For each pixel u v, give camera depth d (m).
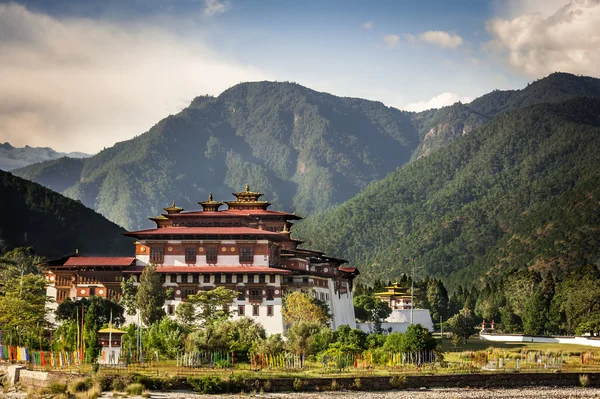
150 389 142.00
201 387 141.88
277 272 185.12
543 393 150.25
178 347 162.12
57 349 165.62
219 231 191.75
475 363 171.38
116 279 191.00
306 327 173.25
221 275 186.38
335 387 147.12
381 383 149.88
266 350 163.12
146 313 179.00
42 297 188.62
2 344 175.25
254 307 184.12
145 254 192.38
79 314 180.50
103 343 161.12
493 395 147.00
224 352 163.00
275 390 145.50
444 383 153.88
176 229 194.88
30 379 152.38
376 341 182.50
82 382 141.50
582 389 156.12
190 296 181.25
